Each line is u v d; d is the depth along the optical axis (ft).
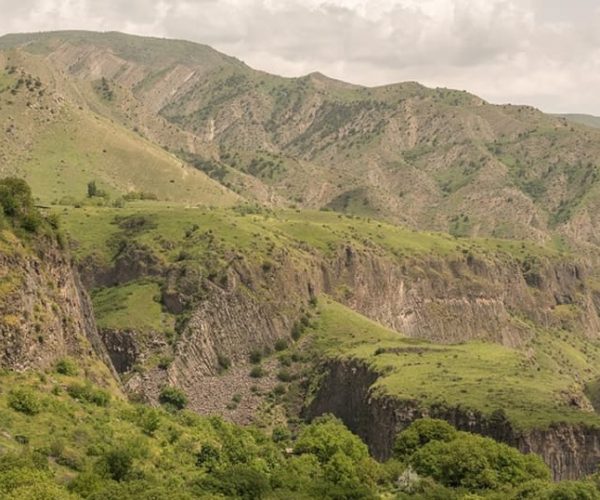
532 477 458.50
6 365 390.01
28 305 418.92
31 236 451.53
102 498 297.94
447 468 462.60
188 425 454.40
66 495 288.71
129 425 394.52
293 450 501.97
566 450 526.16
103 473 326.85
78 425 365.40
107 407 409.90
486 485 452.35
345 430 531.09
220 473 370.73
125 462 336.70
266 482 379.35
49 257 458.50
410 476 442.09
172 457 382.83
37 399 368.07
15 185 461.78
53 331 431.43
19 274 422.41
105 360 498.69
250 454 420.77
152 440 391.65
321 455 482.28
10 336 396.37
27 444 331.77
